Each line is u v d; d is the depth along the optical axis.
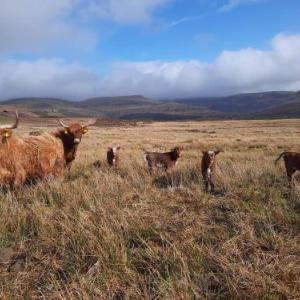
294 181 6.02
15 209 4.56
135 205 4.81
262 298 2.82
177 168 7.81
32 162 5.83
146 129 51.44
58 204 5.00
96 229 3.90
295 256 3.40
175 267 3.26
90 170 7.81
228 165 7.59
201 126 63.56
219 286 3.04
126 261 3.39
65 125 6.89
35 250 3.72
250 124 68.56
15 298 2.98
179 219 4.39
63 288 3.09
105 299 2.94
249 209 4.54
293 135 29.08
